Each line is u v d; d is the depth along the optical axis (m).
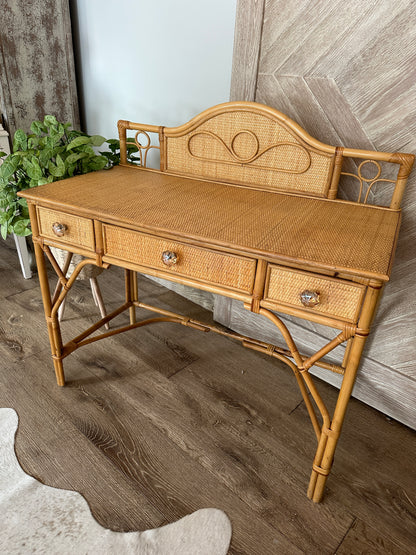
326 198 1.47
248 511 1.26
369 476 1.40
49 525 1.19
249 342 1.69
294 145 1.45
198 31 1.87
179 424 1.55
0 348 1.89
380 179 1.36
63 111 2.59
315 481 1.28
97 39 2.37
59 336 1.61
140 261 1.31
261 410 1.64
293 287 1.10
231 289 1.19
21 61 2.31
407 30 1.24
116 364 1.84
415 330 1.50
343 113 1.44
